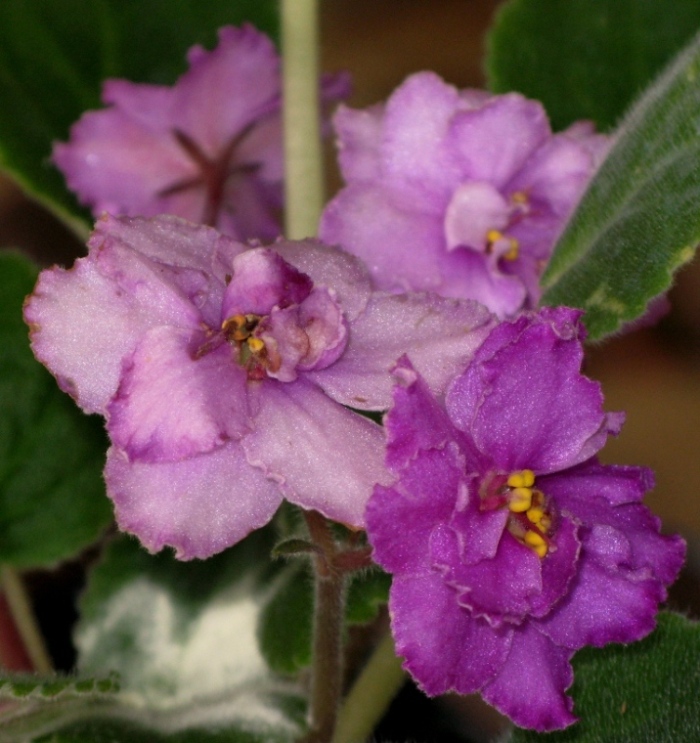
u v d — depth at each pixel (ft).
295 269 0.87
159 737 1.05
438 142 1.01
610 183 1.01
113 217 0.88
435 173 1.01
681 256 0.93
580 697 0.99
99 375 0.87
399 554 0.84
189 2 1.24
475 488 0.86
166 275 0.87
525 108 1.00
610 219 0.99
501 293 1.01
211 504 0.86
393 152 1.01
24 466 1.13
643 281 0.94
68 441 1.13
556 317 0.86
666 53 1.19
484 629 0.86
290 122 1.11
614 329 0.95
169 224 0.90
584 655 0.99
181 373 0.86
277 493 0.87
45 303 0.87
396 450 0.84
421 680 0.84
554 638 0.88
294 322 0.87
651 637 0.99
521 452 0.87
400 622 0.84
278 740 1.05
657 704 0.98
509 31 1.19
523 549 0.86
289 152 1.11
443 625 0.85
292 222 1.11
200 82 1.12
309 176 1.11
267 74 1.12
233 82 1.12
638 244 0.96
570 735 0.98
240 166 1.16
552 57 1.19
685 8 1.19
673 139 0.97
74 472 1.14
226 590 1.16
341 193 1.01
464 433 0.87
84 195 1.15
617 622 0.89
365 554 0.91
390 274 1.01
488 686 0.88
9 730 1.01
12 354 1.12
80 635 1.17
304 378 0.88
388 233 1.01
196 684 1.14
